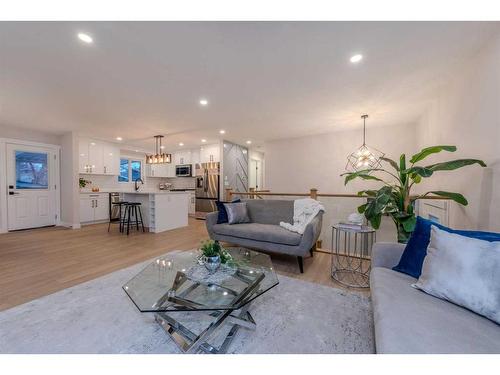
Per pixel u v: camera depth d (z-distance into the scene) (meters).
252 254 2.26
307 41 1.83
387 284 1.36
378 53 2.00
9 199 4.58
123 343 1.42
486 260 1.11
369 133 4.72
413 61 2.13
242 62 2.15
